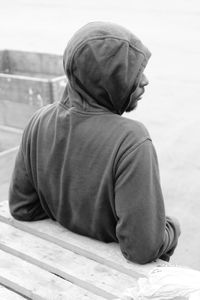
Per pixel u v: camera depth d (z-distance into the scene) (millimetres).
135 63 1667
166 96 6305
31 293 1764
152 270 1684
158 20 10523
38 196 2062
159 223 1703
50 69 4051
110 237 1916
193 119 5574
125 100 1764
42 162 1890
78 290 1768
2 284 1855
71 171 1802
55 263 1878
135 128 1679
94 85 1698
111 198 1736
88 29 1674
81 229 1957
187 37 9078
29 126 1964
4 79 3506
